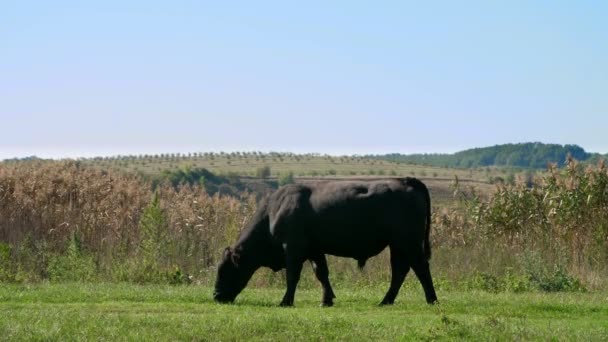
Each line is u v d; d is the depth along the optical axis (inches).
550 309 681.0
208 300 742.5
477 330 536.7
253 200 1194.0
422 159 6028.5
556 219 1034.7
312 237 725.9
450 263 991.6
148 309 655.1
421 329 544.4
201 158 4840.1
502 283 897.5
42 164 1193.4
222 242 1075.9
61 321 565.0
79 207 1120.8
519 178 1105.4
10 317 581.9
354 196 714.8
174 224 1120.8
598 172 1019.9
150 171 3757.4
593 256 989.2
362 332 534.0
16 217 1089.4
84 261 957.2
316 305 726.5
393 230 709.3
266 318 569.6
